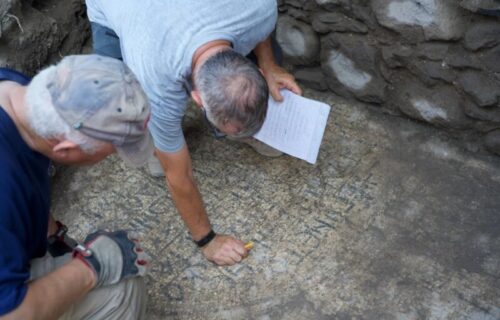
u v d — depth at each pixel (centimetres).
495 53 204
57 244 168
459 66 214
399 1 214
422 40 218
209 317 196
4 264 125
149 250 215
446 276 198
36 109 125
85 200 233
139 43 167
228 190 230
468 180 223
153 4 168
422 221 213
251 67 156
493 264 199
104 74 128
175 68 161
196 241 206
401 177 227
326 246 209
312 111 201
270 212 221
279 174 233
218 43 161
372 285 198
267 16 178
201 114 258
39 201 142
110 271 159
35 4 260
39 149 134
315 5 237
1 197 126
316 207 221
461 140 233
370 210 218
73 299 145
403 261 203
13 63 235
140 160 139
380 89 241
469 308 189
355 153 237
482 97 214
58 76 127
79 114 124
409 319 189
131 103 129
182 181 184
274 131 206
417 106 235
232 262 207
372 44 233
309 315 193
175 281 206
